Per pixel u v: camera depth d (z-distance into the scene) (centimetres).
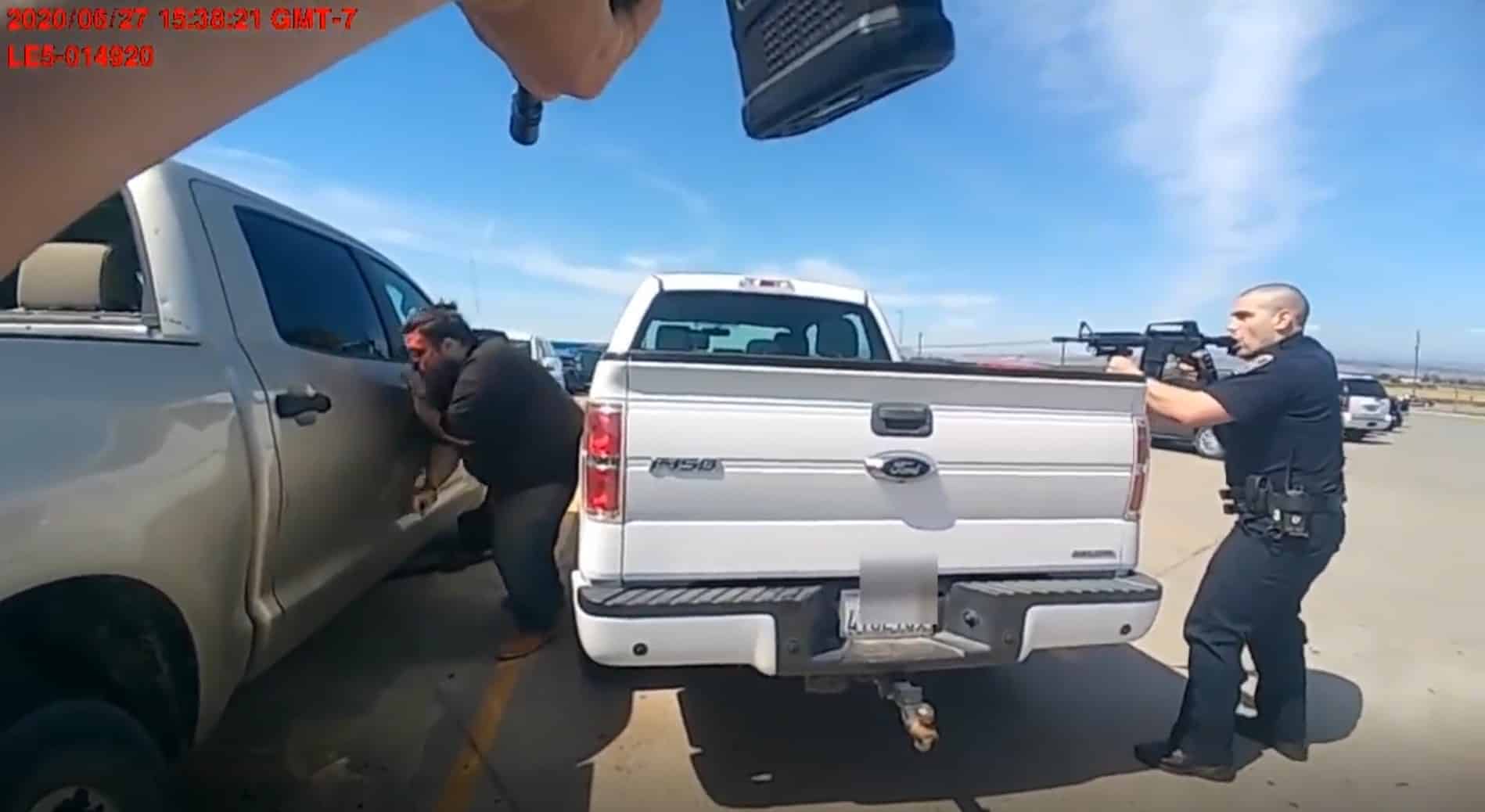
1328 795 257
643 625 209
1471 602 482
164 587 169
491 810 233
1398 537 676
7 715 143
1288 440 254
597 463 218
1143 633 242
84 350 159
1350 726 310
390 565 314
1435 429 2014
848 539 231
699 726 288
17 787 138
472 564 459
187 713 184
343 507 264
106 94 38
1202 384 287
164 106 40
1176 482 961
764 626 214
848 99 72
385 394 308
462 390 312
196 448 181
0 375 140
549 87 71
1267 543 256
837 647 226
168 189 207
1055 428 247
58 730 145
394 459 317
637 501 218
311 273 279
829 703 309
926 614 236
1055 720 305
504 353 321
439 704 297
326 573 253
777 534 227
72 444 148
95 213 200
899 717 299
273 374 221
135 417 164
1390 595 497
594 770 257
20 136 37
